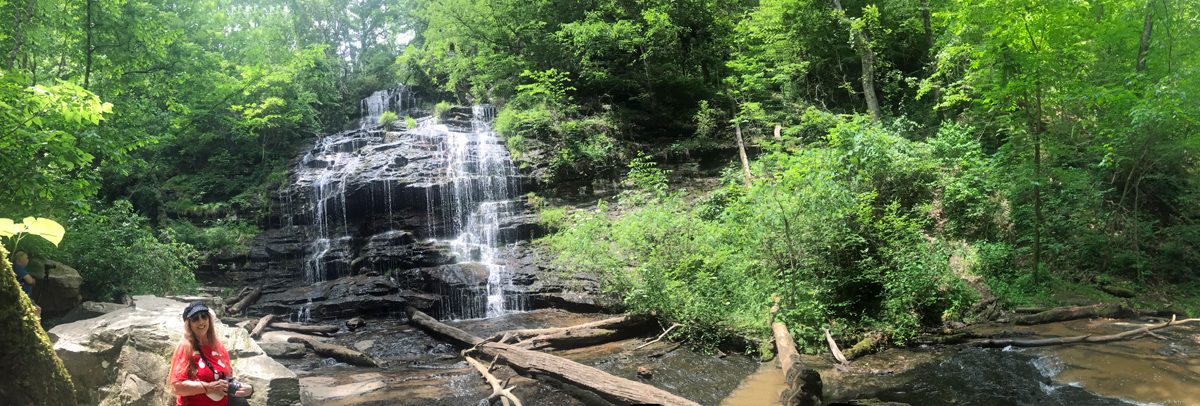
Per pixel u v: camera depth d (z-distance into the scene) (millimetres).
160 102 22766
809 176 10102
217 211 19156
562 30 22953
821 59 24453
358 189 18031
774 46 23766
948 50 14742
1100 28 12609
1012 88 12680
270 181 20266
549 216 17438
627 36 22906
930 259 10766
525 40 25062
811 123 19656
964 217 14133
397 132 21672
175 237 16625
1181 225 13344
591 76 23172
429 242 16969
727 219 10781
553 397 7703
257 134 23344
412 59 30328
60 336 6062
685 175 20109
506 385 8227
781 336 8945
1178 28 12891
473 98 26781
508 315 14016
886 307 10211
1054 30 11914
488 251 16859
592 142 20344
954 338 9688
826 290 10219
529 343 10391
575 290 14352
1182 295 12109
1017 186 13297
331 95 28828
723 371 8648
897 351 9305
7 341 3838
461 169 19094
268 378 5707
